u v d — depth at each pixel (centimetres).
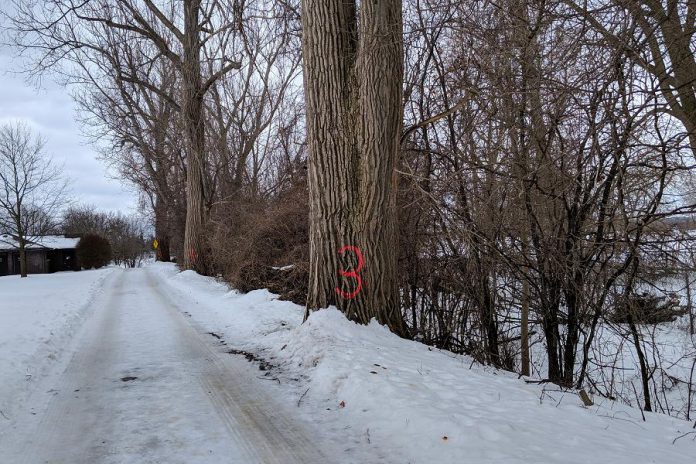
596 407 497
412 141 934
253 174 2412
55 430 434
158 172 3647
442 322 898
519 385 540
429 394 472
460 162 795
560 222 702
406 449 378
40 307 1316
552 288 711
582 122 638
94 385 572
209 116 2609
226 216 2081
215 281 1955
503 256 714
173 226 4066
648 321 687
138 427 438
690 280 665
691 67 595
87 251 5456
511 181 719
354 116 727
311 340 664
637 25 564
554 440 377
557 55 627
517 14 643
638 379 783
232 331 909
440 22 734
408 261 948
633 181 611
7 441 411
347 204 725
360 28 713
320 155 736
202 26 2192
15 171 3834
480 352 753
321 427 432
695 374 781
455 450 361
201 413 471
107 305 1412
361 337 669
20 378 579
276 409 479
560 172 683
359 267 722
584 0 590
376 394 477
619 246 634
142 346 790
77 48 2031
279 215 1455
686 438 422
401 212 945
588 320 685
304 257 1306
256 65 2162
